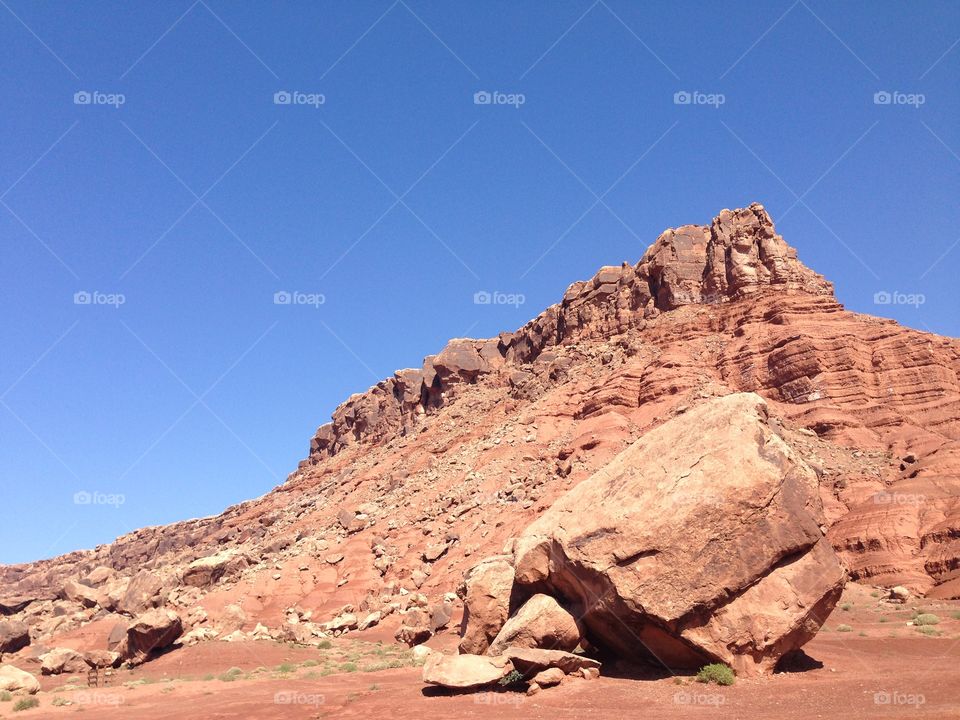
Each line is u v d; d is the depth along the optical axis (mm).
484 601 27250
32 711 31391
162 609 54156
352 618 61406
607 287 113312
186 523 177125
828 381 79188
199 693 33438
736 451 22312
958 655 27234
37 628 82375
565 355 106688
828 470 68188
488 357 136375
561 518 24641
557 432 88625
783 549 21719
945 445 65500
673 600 21047
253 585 76125
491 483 81625
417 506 85062
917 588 50094
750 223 102438
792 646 22203
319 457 169250
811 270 97562
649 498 22578
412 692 24781
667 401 83188
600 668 23141
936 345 82438
